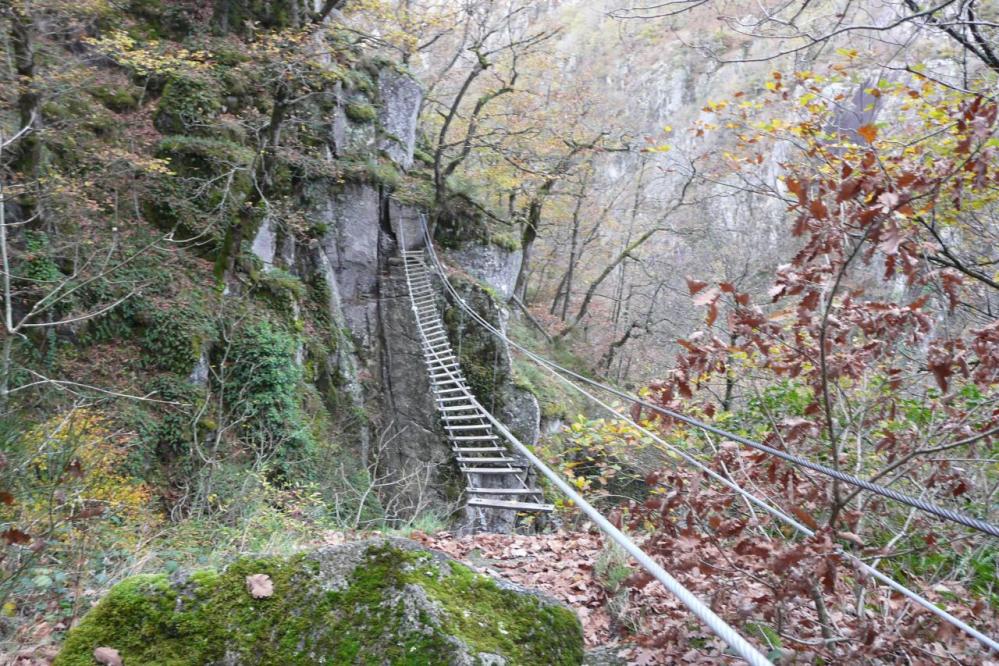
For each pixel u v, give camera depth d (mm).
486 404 19547
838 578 3066
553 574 4797
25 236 10336
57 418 6406
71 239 10516
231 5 16969
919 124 5469
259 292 13922
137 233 12273
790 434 3443
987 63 4629
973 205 5000
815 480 3574
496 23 19672
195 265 12773
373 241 19781
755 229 18672
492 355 20078
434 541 5977
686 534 3025
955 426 3422
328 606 2119
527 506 9195
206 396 11211
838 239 2846
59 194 10266
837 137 5215
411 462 17531
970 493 4051
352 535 6699
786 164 5750
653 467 6590
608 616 3881
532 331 25984
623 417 4574
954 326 5504
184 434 10461
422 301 19812
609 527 2115
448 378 19125
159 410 10531
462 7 17500
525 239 25781
